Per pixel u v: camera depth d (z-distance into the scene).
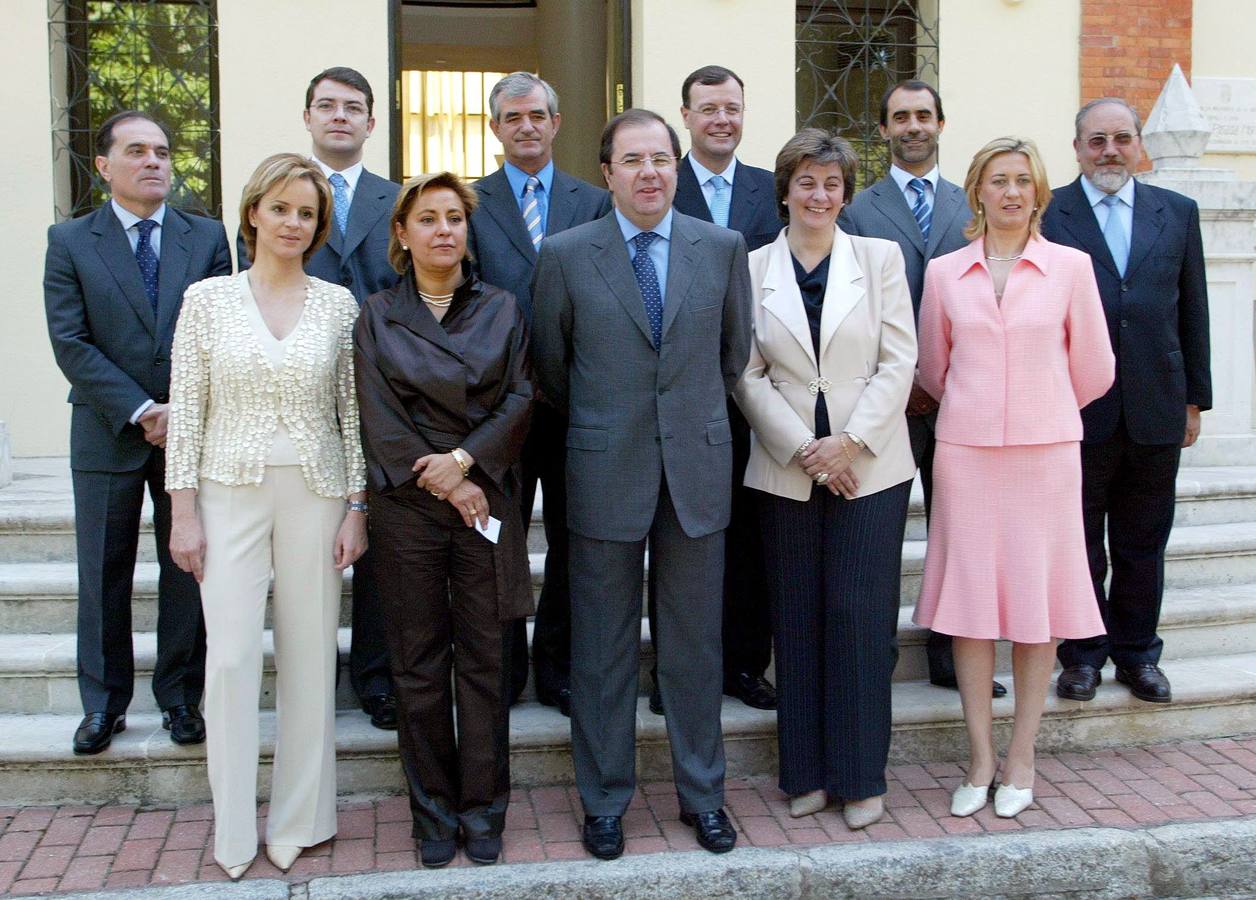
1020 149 3.46
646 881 3.18
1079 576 3.50
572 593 3.38
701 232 3.35
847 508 3.44
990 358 3.48
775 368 3.50
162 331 3.52
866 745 3.44
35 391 5.98
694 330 3.27
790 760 3.54
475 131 10.39
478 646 3.21
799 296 3.47
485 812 3.29
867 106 6.68
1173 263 3.99
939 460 3.58
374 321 3.15
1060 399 3.48
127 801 3.62
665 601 3.35
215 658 3.14
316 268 3.85
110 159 3.54
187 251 3.63
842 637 3.45
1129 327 3.95
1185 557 4.82
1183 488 5.16
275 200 3.13
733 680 4.04
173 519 3.17
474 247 3.77
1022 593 3.45
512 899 3.13
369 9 6.08
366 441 3.14
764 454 3.52
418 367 3.07
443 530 3.16
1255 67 6.88
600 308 3.27
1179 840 3.38
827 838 3.41
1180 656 4.51
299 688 3.23
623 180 3.24
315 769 3.24
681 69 6.28
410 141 10.30
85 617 3.58
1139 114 6.70
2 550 4.53
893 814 3.57
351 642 3.88
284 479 3.16
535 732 3.75
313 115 3.88
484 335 3.17
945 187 4.07
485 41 9.59
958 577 3.52
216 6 6.11
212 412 3.19
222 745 3.14
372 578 3.76
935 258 3.76
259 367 3.11
